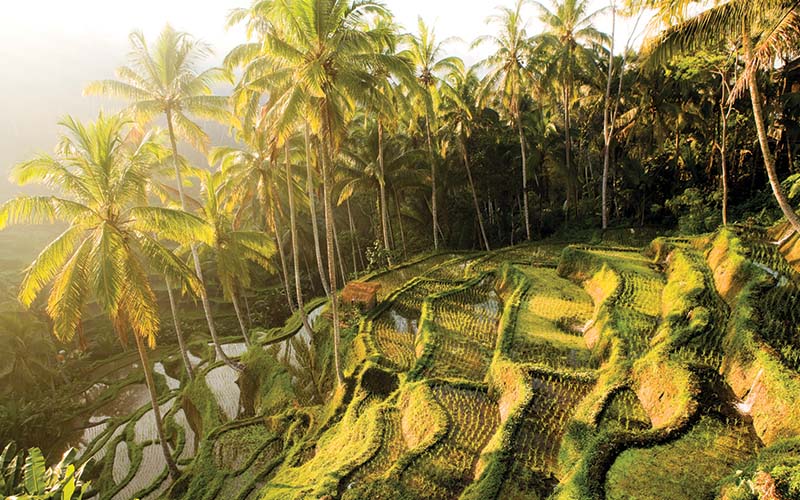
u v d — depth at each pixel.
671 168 31.06
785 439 7.77
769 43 10.66
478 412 13.39
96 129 15.98
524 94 34.53
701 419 9.42
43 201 14.83
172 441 25.89
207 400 26.59
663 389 10.80
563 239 31.42
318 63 15.50
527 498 9.34
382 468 12.27
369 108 18.19
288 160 24.61
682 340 11.99
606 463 8.76
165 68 23.31
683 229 24.36
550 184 40.91
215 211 26.69
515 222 39.69
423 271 29.53
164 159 26.48
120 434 27.42
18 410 30.72
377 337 20.77
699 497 7.65
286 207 41.12
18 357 35.25
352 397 17.56
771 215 19.72
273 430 20.00
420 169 35.28
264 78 17.89
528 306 18.78
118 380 38.44
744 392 9.75
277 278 56.34
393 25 23.73
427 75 29.16
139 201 17.80
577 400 12.30
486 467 10.30
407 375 16.27
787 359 9.58
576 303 18.75
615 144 32.50
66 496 7.23
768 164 11.90
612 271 18.72
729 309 12.53
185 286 17.02
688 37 11.87
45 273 15.05
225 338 40.78
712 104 26.81
